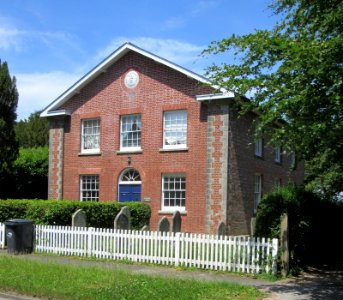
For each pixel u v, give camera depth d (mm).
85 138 25219
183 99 22047
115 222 16359
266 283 11234
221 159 20703
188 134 21766
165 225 17469
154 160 22594
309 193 15102
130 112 23562
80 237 15391
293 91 8961
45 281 10109
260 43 9695
